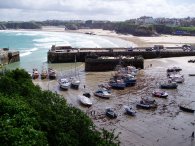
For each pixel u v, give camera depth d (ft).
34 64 451.94
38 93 165.37
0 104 115.55
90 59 399.03
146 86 325.62
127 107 243.40
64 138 114.21
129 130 206.69
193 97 289.74
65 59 462.60
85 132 127.03
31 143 89.04
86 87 317.42
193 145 187.32
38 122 114.62
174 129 210.79
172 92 306.55
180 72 402.72
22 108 116.26
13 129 93.56
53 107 143.84
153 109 252.01
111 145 130.31
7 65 435.94
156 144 187.52
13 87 161.17
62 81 321.32
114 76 358.43
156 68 425.69
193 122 224.94
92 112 240.32
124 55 483.10
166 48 568.41
